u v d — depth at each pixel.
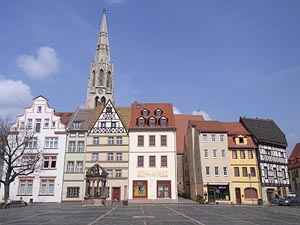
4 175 51.62
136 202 51.16
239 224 16.69
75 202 51.31
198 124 59.47
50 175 52.59
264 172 56.03
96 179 41.97
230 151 56.12
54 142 54.41
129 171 53.00
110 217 21.36
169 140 54.56
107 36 103.62
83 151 54.00
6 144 44.75
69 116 60.66
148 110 58.59
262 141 57.53
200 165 54.62
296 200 45.41
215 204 49.09
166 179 52.59
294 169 66.88
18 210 30.88
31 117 55.66
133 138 54.75
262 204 49.59
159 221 18.33
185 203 50.56
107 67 97.81
